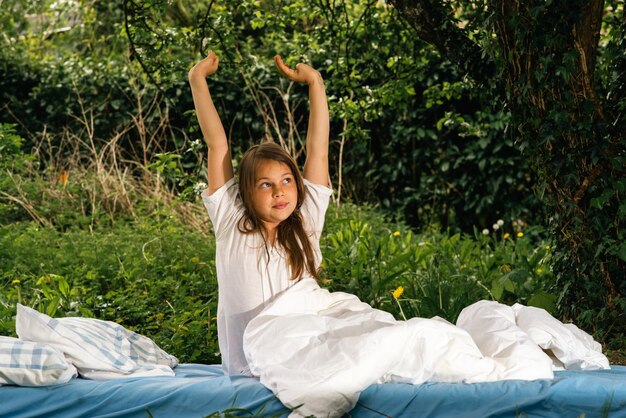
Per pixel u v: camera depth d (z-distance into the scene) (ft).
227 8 18.95
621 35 15.06
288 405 9.70
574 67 14.49
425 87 30.63
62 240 24.35
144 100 32.24
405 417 9.78
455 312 16.80
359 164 31.94
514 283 18.85
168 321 17.11
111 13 38.70
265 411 9.89
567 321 16.19
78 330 11.64
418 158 31.73
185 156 31.60
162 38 17.63
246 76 30.32
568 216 15.60
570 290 16.08
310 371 9.78
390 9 20.07
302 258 11.35
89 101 32.78
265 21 20.11
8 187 28.35
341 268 20.56
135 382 10.73
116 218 28.50
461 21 17.37
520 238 26.32
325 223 25.71
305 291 11.16
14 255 22.43
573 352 11.14
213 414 9.72
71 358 11.28
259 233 11.24
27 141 32.81
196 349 15.93
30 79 33.32
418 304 17.92
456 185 31.60
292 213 11.54
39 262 21.89
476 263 21.84
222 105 31.99
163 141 32.37
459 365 10.19
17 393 10.59
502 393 9.72
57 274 21.02
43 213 27.68
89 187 28.73
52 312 16.78
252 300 11.19
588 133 14.93
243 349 10.85
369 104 20.89
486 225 31.68
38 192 28.66
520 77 14.96
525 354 10.47
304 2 19.95
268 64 31.99
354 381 9.64
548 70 14.70
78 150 31.83
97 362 11.34
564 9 14.24
